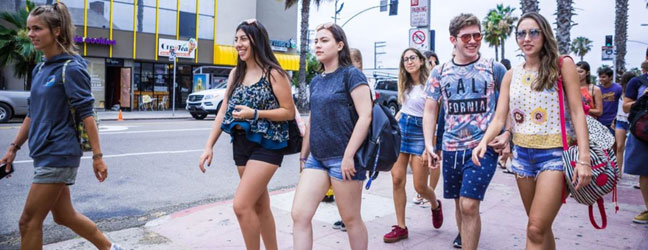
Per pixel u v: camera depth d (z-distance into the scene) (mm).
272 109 3117
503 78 3059
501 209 5094
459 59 3391
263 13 28031
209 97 17938
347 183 2861
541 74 2752
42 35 2766
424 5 7637
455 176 3426
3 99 14656
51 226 4641
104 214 5172
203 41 25141
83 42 21516
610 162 2656
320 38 2947
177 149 9812
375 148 2801
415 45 7766
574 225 4477
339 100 2867
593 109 6281
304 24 24250
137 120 17938
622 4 19641
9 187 6199
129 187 6473
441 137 3775
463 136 3312
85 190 6227
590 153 2641
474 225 3166
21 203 5473
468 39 3271
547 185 2719
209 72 23875
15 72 19906
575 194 2730
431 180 4621
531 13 2816
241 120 3010
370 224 4594
